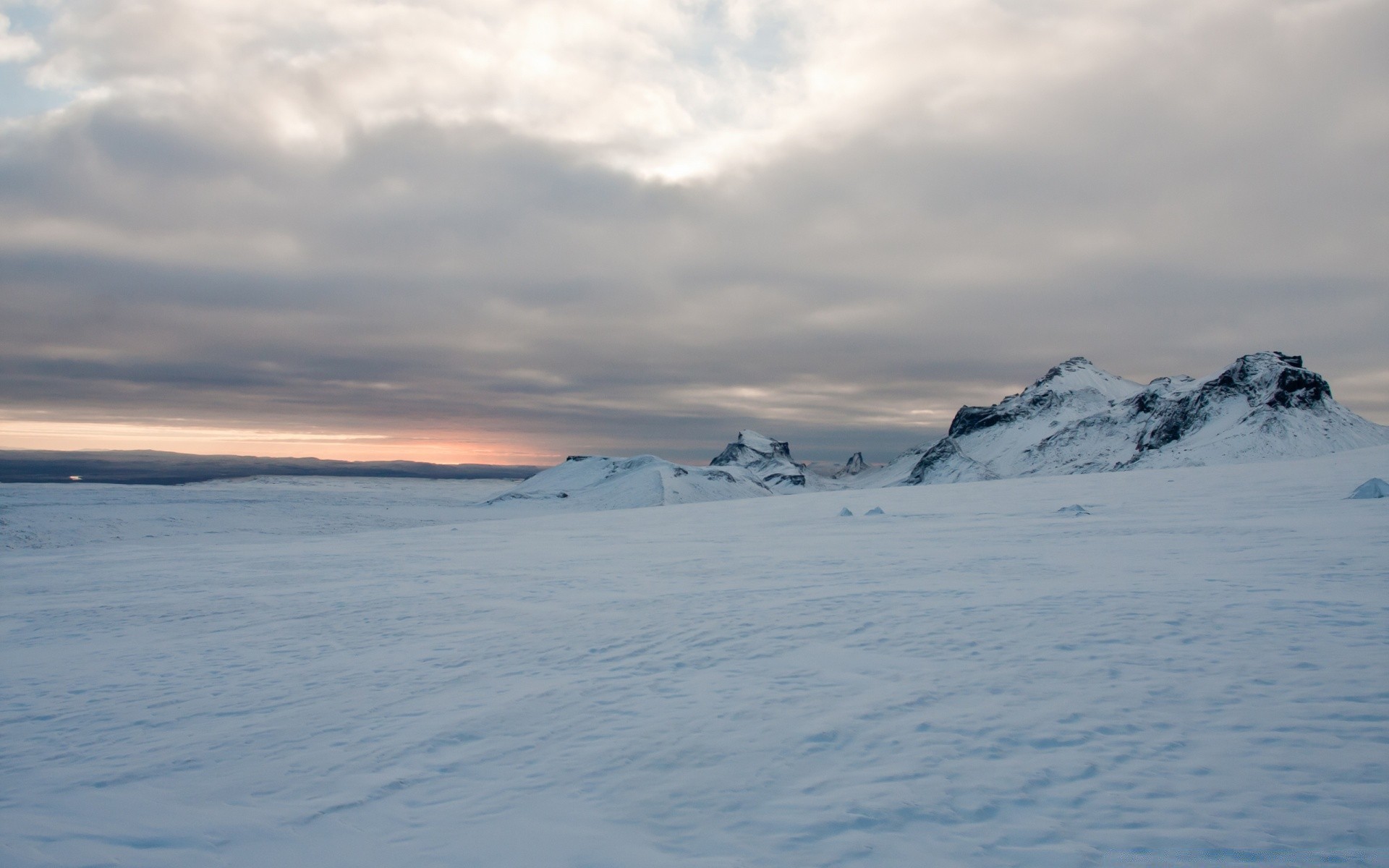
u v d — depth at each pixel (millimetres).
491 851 4910
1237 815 4629
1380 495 30562
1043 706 6898
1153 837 4438
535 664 10344
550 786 5961
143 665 11984
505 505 131500
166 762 7191
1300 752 5504
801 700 7703
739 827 4988
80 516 75438
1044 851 4375
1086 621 10508
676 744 6672
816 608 13336
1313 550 17266
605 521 55781
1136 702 6812
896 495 58438
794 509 54500
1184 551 18828
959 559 20125
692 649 10602
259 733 7957
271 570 27656
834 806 5184
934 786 5355
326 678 10359
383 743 7328
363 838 5250
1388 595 11352
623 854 4742
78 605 19859
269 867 4930
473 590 19406
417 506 121750
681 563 23938
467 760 6715
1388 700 6480
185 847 5281
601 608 15266
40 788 6621
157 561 34000
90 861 5113
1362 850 4145
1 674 11766
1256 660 7957
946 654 9195
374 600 18375
